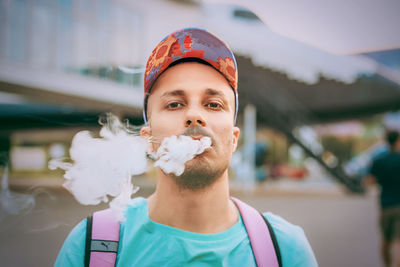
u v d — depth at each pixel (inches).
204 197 36.4
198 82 36.2
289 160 848.9
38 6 328.8
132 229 37.9
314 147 488.4
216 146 34.8
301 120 553.0
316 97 668.1
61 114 401.1
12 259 153.5
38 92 349.1
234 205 42.8
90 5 362.0
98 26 368.5
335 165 472.7
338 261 157.9
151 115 37.4
